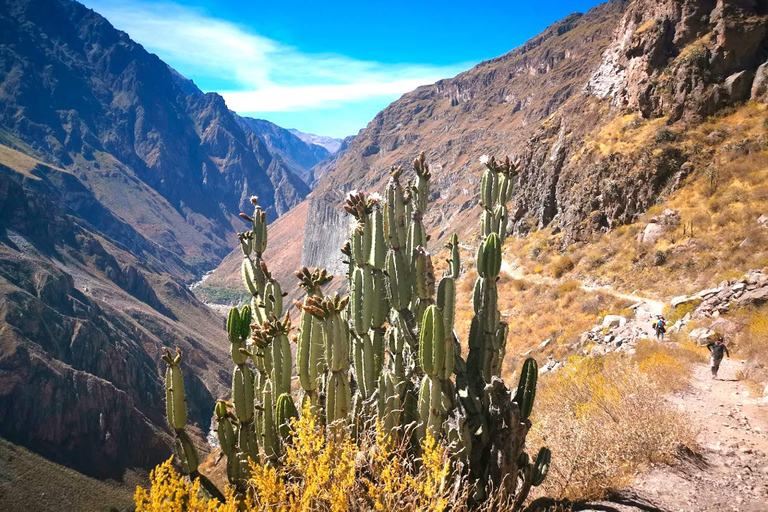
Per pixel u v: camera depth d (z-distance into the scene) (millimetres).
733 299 17141
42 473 78438
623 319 21141
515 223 50531
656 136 34094
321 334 4441
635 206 33594
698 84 34125
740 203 26984
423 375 4727
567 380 11500
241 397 4898
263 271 7266
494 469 4418
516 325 29000
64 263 171875
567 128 46125
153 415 111688
